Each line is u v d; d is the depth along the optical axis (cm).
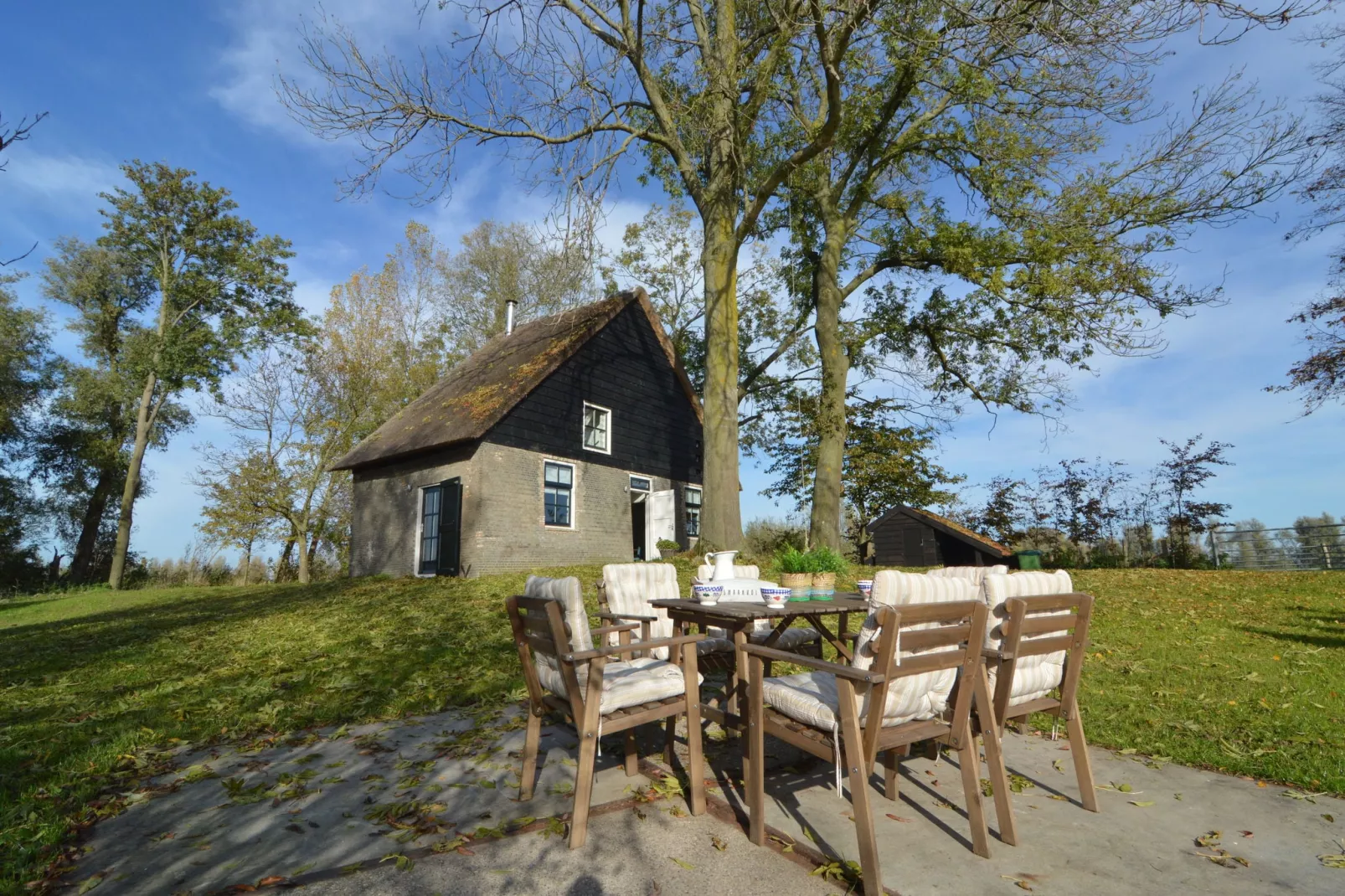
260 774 382
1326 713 463
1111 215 1360
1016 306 1597
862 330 1908
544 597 315
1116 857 272
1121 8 816
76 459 2948
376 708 517
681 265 2291
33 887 257
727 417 1405
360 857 277
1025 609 292
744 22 1322
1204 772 372
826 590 436
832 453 1598
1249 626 793
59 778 376
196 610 1229
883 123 1581
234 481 2409
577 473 1648
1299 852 277
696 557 1331
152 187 2631
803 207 1831
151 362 2638
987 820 309
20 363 2802
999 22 884
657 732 449
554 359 1598
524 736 438
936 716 299
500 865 269
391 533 1681
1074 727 325
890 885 250
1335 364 1495
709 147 1351
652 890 249
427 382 2834
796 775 364
